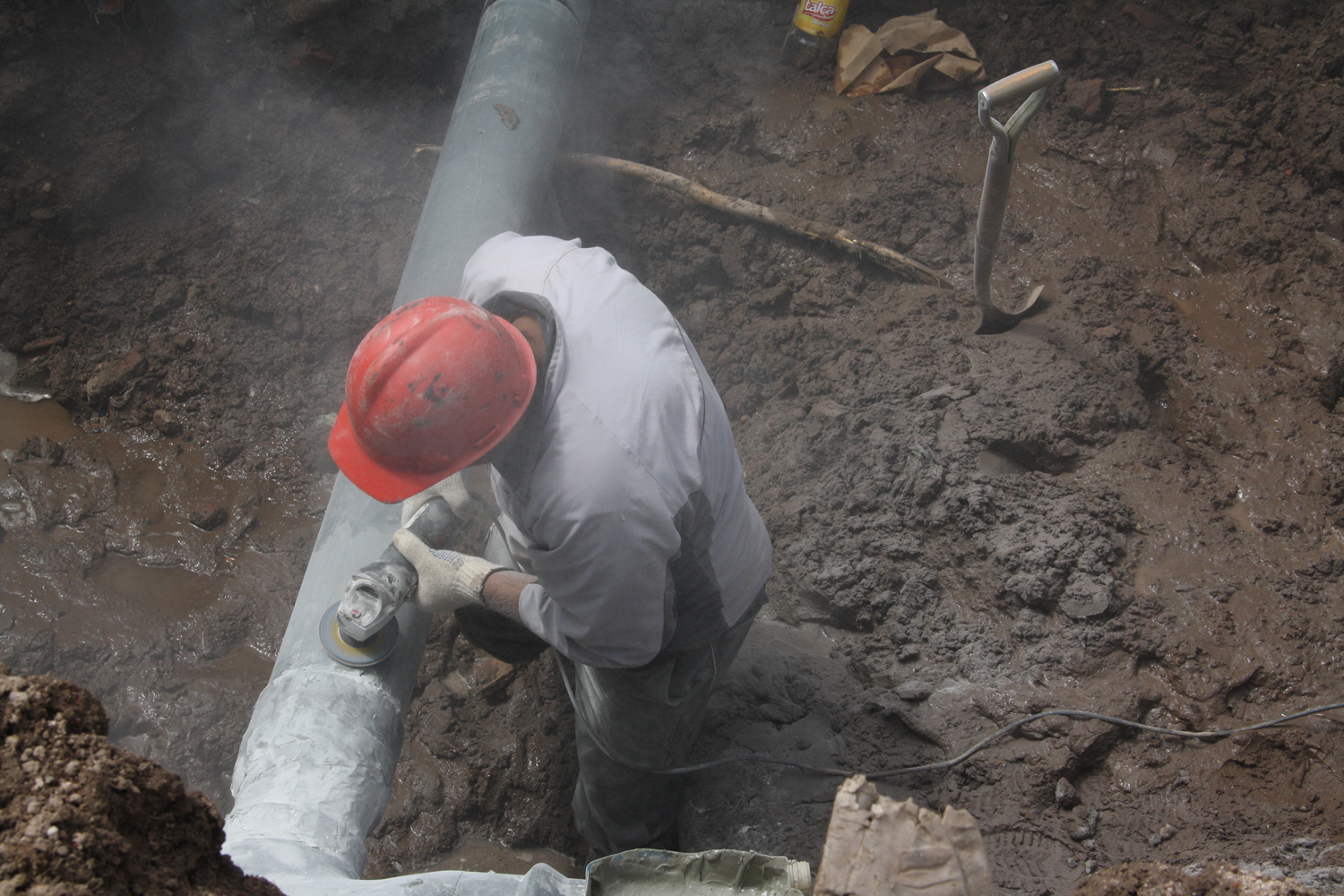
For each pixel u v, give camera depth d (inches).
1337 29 176.7
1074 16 191.6
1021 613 118.3
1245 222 159.3
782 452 143.3
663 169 182.2
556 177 175.3
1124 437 133.6
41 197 167.0
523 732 129.4
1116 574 118.9
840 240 163.3
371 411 64.9
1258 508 125.8
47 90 168.9
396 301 122.7
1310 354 141.3
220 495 154.5
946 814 39.9
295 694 84.1
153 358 164.6
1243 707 108.3
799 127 184.7
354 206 177.9
